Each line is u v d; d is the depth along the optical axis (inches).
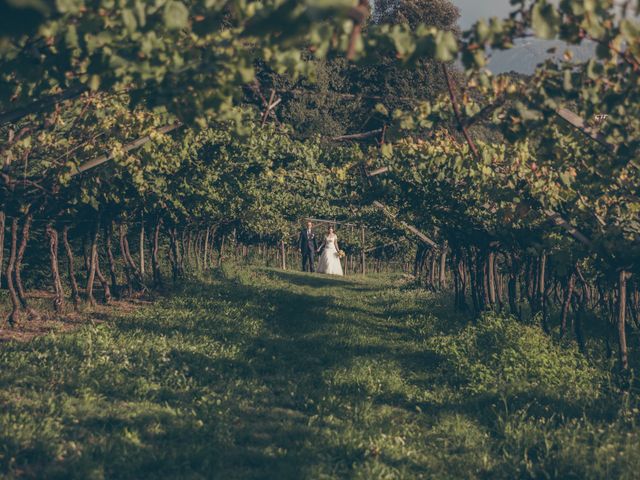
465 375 613.3
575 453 406.9
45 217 862.5
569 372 623.5
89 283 924.0
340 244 2224.4
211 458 397.7
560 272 614.2
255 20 300.5
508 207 689.0
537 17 338.6
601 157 537.0
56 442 390.3
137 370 555.2
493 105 458.9
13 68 351.3
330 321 938.7
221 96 376.2
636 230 584.1
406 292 1353.3
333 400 528.7
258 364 642.8
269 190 1379.2
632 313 887.7
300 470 385.1
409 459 416.2
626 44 377.4
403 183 901.2
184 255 1487.5
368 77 1660.9
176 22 304.8
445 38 340.2
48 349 591.5
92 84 362.6
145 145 740.0
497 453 445.1
